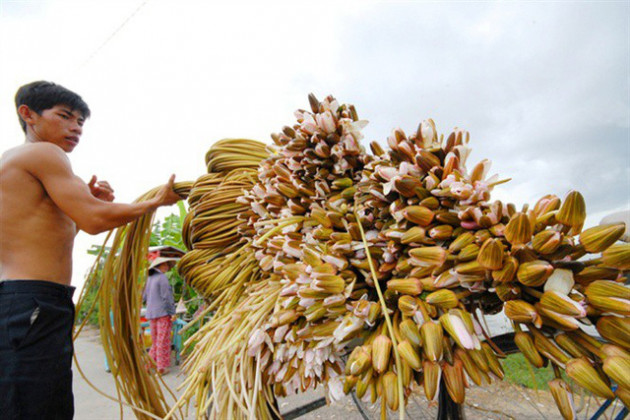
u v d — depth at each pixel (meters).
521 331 0.60
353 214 0.85
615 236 0.51
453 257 0.63
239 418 0.90
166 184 1.41
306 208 0.99
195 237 1.27
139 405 1.27
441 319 0.60
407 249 0.73
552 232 0.53
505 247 0.60
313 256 0.78
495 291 0.65
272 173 1.05
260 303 0.92
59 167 1.28
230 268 1.20
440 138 0.79
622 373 0.48
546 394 1.33
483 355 0.61
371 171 0.85
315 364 0.80
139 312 1.36
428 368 0.60
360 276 0.82
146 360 1.33
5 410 1.13
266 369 0.92
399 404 0.58
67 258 1.38
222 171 1.38
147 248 1.43
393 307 0.73
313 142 0.93
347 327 0.69
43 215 1.29
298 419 2.06
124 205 1.30
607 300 0.51
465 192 0.62
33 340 1.19
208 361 0.88
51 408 1.23
